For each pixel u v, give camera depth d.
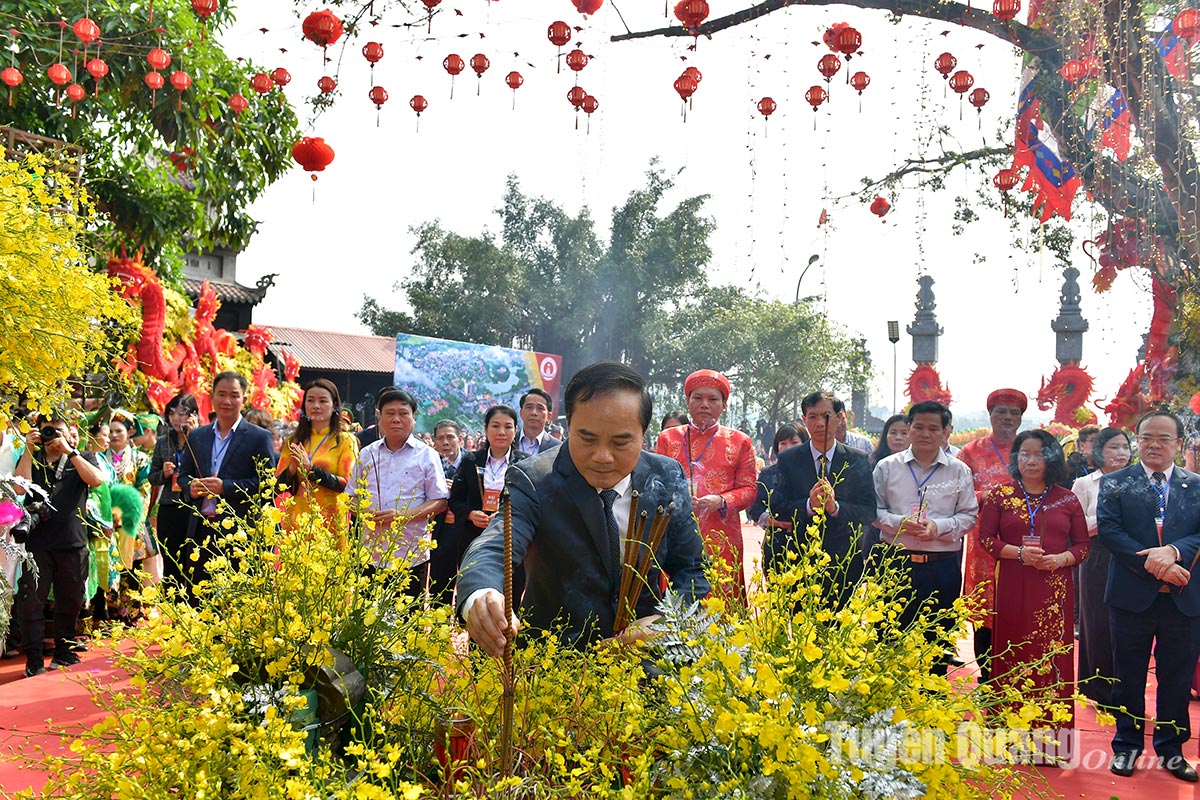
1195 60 4.85
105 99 9.34
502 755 1.79
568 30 4.46
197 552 2.32
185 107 9.35
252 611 2.03
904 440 6.80
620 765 1.81
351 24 4.44
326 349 27.98
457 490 5.94
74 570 5.97
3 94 8.22
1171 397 5.65
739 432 5.72
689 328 30.42
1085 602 5.73
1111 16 4.78
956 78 4.96
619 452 2.26
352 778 1.87
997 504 4.91
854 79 4.87
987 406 6.36
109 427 7.26
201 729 1.67
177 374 9.32
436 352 14.98
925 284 16.73
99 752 1.89
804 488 5.22
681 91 4.39
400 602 2.20
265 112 10.43
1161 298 5.48
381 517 4.89
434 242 31.09
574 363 31.22
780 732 1.55
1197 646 4.54
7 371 2.77
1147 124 4.84
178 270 11.62
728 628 1.82
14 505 3.66
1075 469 7.02
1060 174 5.40
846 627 1.78
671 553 2.43
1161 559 4.46
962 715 1.75
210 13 4.57
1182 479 4.75
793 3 5.00
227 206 11.17
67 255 2.82
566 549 2.32
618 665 2.04
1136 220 5.20
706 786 1.62
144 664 1.95
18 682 5.48
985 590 5.15
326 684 1.92
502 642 1.88
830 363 27.00
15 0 8.28
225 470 5.57
